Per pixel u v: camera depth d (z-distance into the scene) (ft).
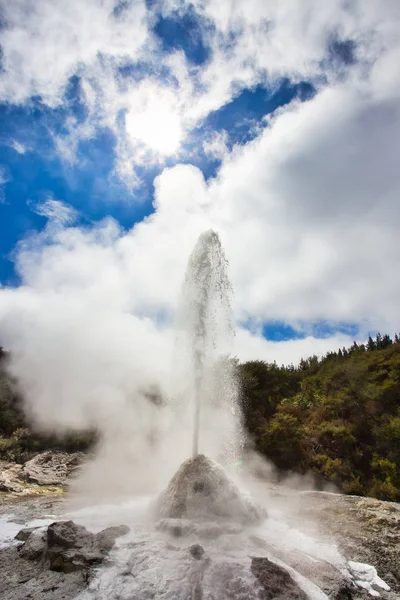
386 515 27.96
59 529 18.98
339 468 65.57
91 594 14.29
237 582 14.84
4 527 22.81
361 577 17.92
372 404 94.43
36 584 15.03
